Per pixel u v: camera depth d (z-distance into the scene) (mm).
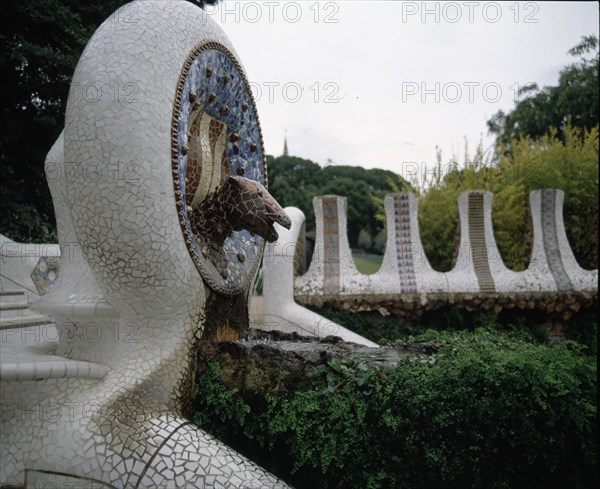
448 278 9094
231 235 5172
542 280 9383
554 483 3871
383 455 3873
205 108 4992
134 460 3594
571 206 13930
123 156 3811
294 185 19422
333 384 4047
